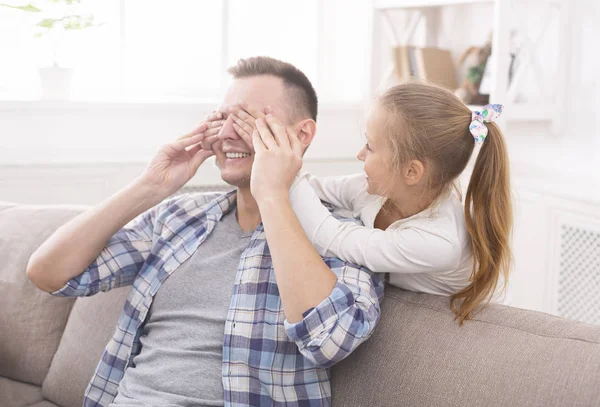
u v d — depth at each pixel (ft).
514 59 9.36
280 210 4.48
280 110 5.20
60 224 6.32
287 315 4.31
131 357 5.21
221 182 10.34
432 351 4.32
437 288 4.84
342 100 11.73
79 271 5.16
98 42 10.41
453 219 4.71
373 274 4.73
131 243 5.40
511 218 4.75
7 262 6.24
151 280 5.23
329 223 4.68
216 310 4.90
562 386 3.79
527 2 9.43
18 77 10.02
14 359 6.09
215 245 5.17
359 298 4.38
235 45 11.28
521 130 10.05
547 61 9.55
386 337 4.56
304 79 5.36
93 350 5.67
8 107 9.14
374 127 4.76
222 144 5.20
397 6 10.34
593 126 9.07
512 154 10.20
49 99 9.36
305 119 5.33
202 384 4.72
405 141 4.66
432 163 4.69
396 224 4.75
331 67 11.76
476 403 3.99
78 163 9.62
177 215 5.40
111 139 9.81
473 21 10.31
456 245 4.58
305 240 4.42
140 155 9.97
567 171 9.41
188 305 5.01
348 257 4.62
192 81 11.02
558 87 9.37
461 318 4.39
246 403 4.54
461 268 4.79
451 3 9.62
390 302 4.80
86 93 10.38
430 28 10.77
